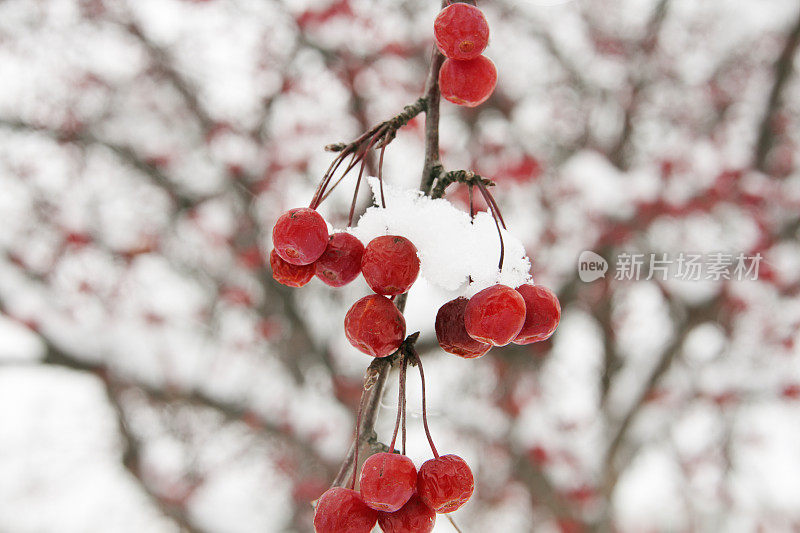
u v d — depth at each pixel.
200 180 5.62
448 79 1.19
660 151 4.90
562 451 5.54
